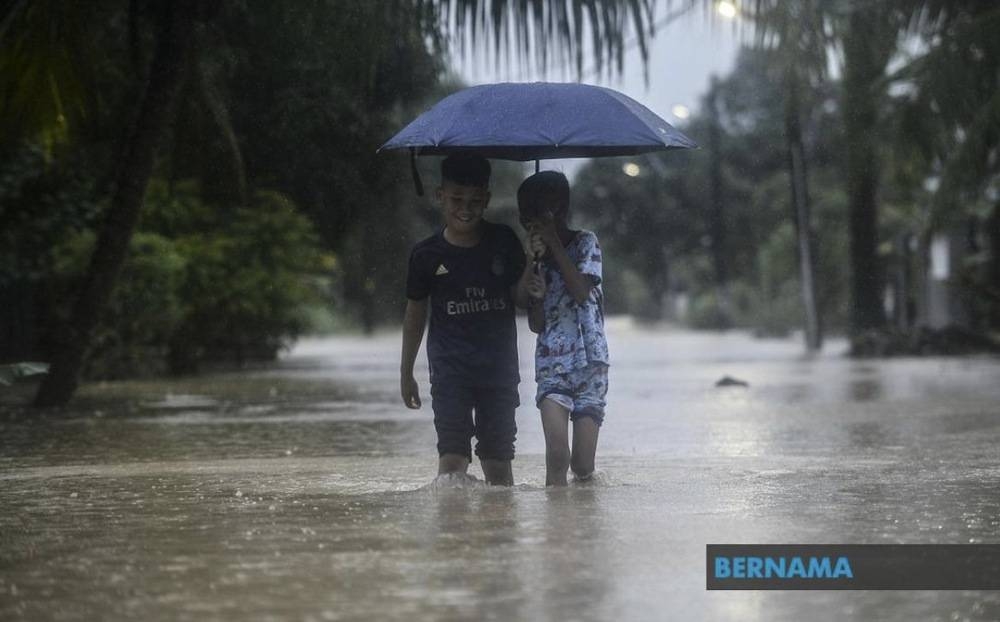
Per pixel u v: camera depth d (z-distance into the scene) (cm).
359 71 3431
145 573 1327
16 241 4956
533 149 2020
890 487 1892
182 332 6006
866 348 7488
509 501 1747
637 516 1620
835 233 12231
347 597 1209
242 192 4116
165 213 5762
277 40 3759
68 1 3550
